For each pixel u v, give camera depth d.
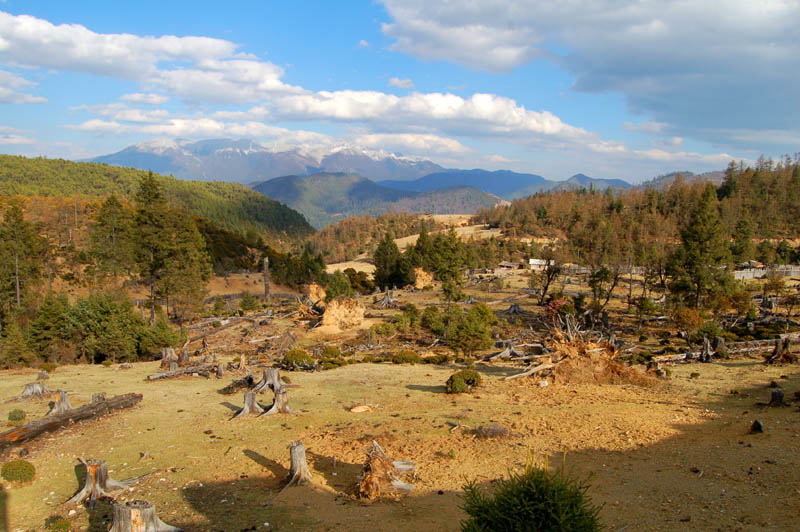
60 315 48.31
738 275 106.88
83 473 18.95
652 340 51.88
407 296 95.19
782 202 170.50
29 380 35.28
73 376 37.28
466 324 45.75
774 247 136.88
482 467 19.00
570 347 35.88
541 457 19.86
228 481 18.14
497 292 97.38
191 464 19.73
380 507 15.87
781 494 14.61
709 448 19.67
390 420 25.03
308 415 26.19
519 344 47.47
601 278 73.69
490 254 143.88
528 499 10.10
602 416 25.12
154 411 27.22
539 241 187.12
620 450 20.39
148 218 71.56
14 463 18.16
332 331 64.06
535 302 85.25
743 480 16.08
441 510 15.45
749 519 13.29
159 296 75.94
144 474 18.75
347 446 21.42
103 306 48.78
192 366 38.75
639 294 91.69
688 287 62.97
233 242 154.88
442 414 26.03
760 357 38.25
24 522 15.16
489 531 10.09
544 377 34.31
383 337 59.47
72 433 23.44
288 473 18.55
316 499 16.59
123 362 46.12
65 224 127.56
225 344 57.06
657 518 13.98
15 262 71.94
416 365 42.28
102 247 84.38
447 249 82.00
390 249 123.75
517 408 27.14
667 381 32.53
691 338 49.22
